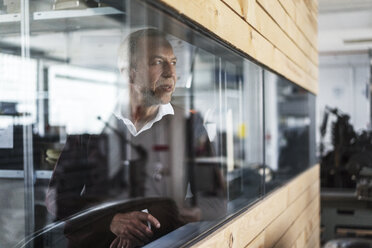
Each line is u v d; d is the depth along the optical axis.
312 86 3.57
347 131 7.07
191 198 1.50
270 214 1.96
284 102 2.59
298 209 2.73
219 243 1.28
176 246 1.13
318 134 9.33
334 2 6.21
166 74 1.31
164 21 1.05
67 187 1.01
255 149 1.94
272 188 2.12
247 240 1.58
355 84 9.23
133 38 1.13
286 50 2.35
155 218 1.23
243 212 1.60
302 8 2.92
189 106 1.55
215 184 1.62
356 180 5.83
